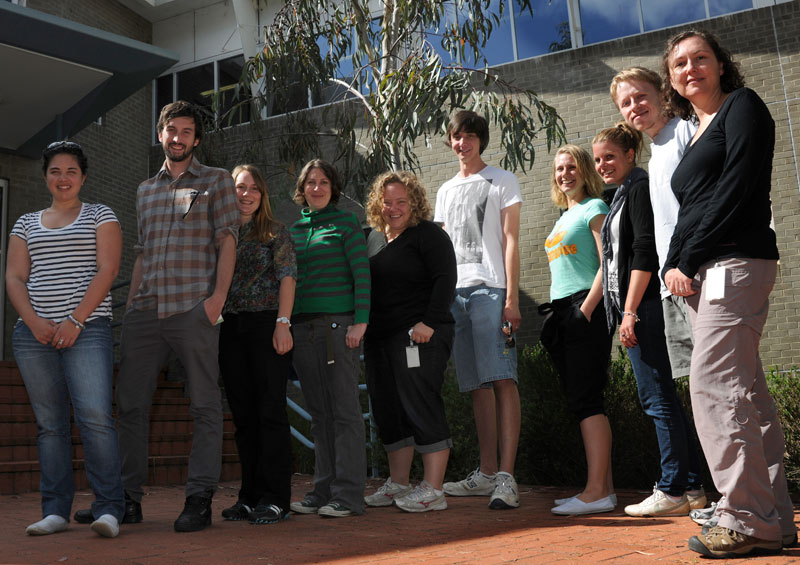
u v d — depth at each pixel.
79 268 3.09
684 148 3.07
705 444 2.32
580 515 3.42
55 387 3.10
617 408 4.77
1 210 9.12
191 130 3.37
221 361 3.48
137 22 12.10
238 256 3.47
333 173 3.74
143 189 3.43
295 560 2.46
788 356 7.89
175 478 5.53
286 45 8.42
